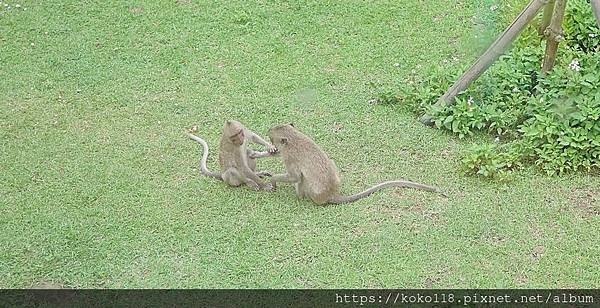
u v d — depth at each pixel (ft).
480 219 24.59
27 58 35.40
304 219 24.89
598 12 26.27
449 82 30.78
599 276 22.21
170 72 34.17
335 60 34.63
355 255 23.30
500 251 23.25
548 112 27.99
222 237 24.26
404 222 24.59
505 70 30.58
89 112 31.37
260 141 26.55
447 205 25.31
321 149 26.32
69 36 37.11
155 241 24.21
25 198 26.25
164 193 26.40
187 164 27.96
